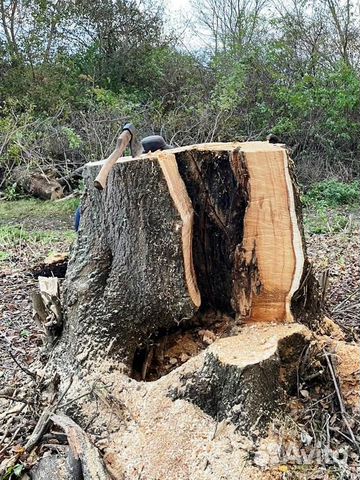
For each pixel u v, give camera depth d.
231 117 11.80
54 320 2.88
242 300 2.63
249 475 1.96
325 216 8.39
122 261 2.73
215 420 2.20
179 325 2.87
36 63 13.38
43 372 2.77
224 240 2.69
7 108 11.80
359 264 5.46
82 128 10.98
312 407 2.28
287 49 12.50
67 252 5.95
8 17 13.38
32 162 10.52
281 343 2.35
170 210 2.53
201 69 13.49
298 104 11.48
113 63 13.59
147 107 12.20
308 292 2.81
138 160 2.56
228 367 2.17
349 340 3.21
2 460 2.26
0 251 6.70
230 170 2.59
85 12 13.66
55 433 2.31
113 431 2.28
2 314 4.49
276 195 2.54
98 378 2.50
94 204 2.93
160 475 2.04
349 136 11.49
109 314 2.68
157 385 2.38
